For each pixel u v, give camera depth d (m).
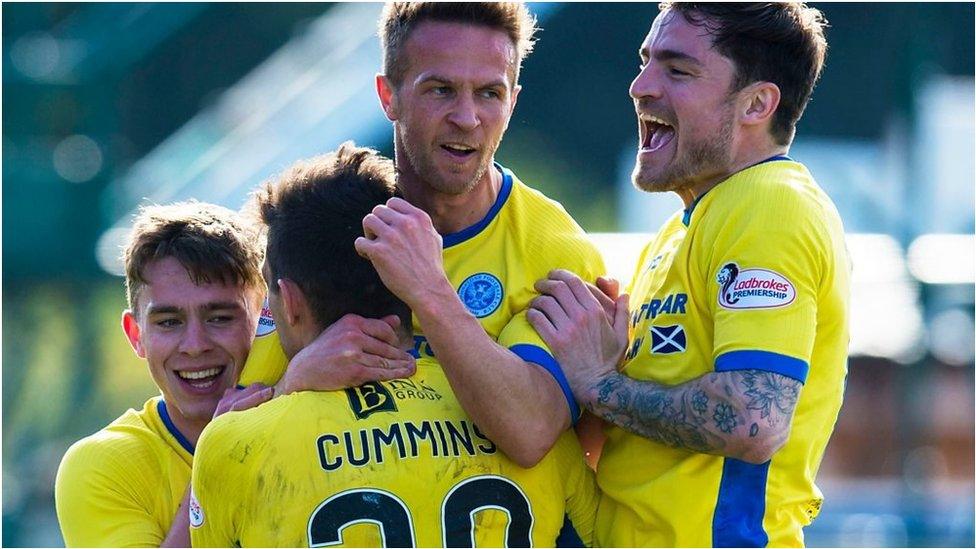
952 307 41.03
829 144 47.31
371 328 11.95
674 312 12.82
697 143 13.02
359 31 44.38
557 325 12.87
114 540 13.52
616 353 12.92
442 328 11.53
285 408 11.56
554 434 12.21
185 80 54.28
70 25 44.16
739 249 12.22
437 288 11.55
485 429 11.80
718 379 11.90
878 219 43.59
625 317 13.26
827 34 44.12
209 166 38.59
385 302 12.09
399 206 11.79
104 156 40.78
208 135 42.72
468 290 13.40
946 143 44.66
